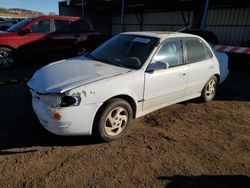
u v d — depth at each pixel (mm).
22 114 4152
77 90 2896
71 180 2582
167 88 3924
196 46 4492
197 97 4992
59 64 3908
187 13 17672
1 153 3008
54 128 2973
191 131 3832
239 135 3779
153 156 3086
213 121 4246
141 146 3305
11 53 7418
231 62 8562
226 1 13227
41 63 8594
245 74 8031
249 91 6129
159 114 4434
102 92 3047
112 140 3379
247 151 3328
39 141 3324
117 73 3354
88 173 2705
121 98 3381
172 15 19016
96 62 3861
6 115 4090
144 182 2611
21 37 7430
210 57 4820
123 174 2717
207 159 3090
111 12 24203
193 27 16625
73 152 3096
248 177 2783
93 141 3369
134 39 4117
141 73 3479
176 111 4617
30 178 2586
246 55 8070
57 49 8195
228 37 15312
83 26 8867
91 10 23234
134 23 22922
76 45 8586
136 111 3600
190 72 4270
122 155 3072
